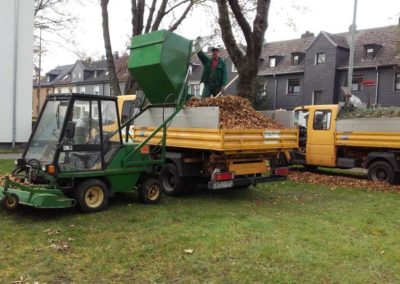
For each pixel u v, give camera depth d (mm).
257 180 9477
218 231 6703
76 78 70438
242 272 5094
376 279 5023
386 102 35125
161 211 8016
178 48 9117
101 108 8008
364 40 38312
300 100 40750
